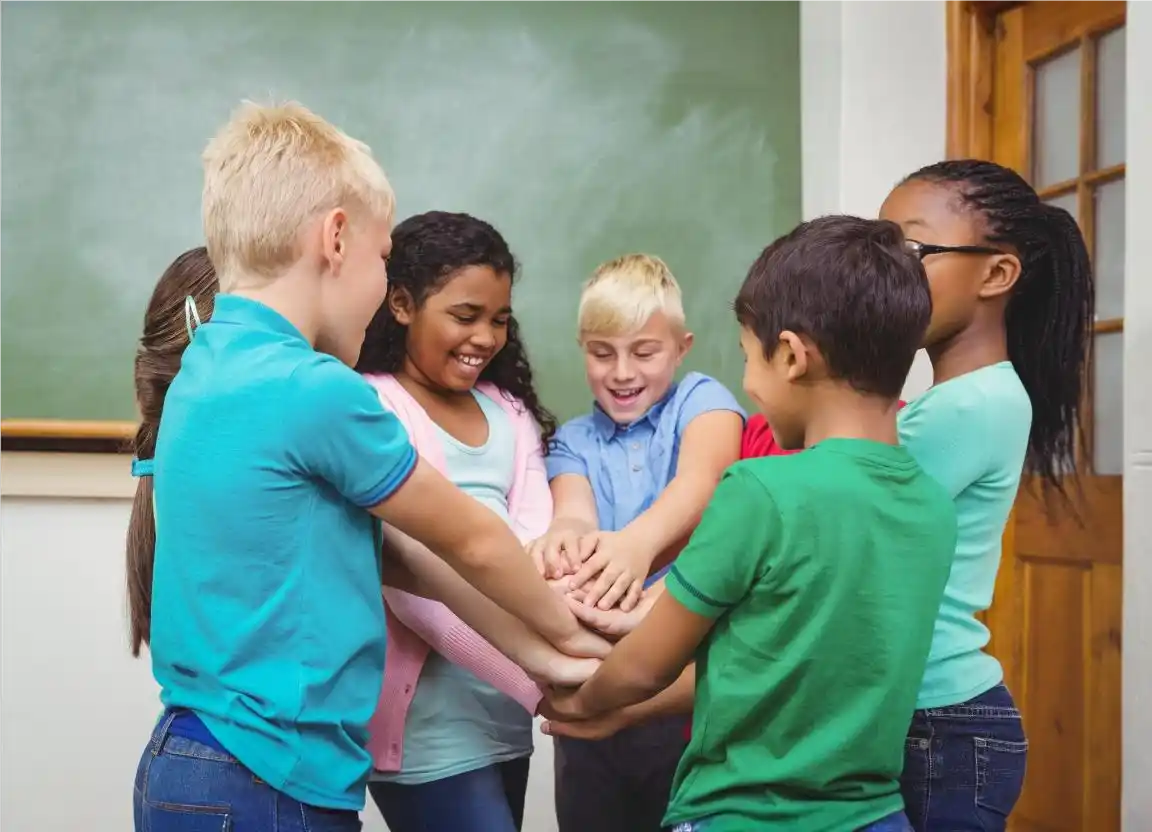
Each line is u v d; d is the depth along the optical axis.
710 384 1.52
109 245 2.41
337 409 0.94
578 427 1.57
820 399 0.99
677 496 1.35
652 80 2.56
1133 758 1.47
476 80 2.51
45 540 2.31
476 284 1.29
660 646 0.98
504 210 2.52
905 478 0.97
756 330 1.00
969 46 2.44
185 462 0.96
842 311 0.95
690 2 2.57
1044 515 2.29
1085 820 2.15
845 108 2.56
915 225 1.20
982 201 1.19
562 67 2.54
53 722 2.31
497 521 1.04
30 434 2.29
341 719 0.96
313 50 2.47
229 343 0.98
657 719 1.31
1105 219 2.23
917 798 1.10
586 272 2.54
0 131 2.39
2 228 2.39
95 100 2.41
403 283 1.31
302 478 0.95
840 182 2.57
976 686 1.12
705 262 2.57
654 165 2.56
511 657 1.17
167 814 0.94
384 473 0.96
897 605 0.94
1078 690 2.18
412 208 2.50
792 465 0.94
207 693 0.95
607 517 1.48
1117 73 2.19
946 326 1.20
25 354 2.39
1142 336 1.48
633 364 1.49
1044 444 1.32
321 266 1.02
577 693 1.13
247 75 2.45
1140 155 1.49
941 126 2.46
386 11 2.49
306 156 1.01
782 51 2.59
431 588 1.18
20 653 2.31
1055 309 1.26
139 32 2.42
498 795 1.27
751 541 0.92
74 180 2.41
